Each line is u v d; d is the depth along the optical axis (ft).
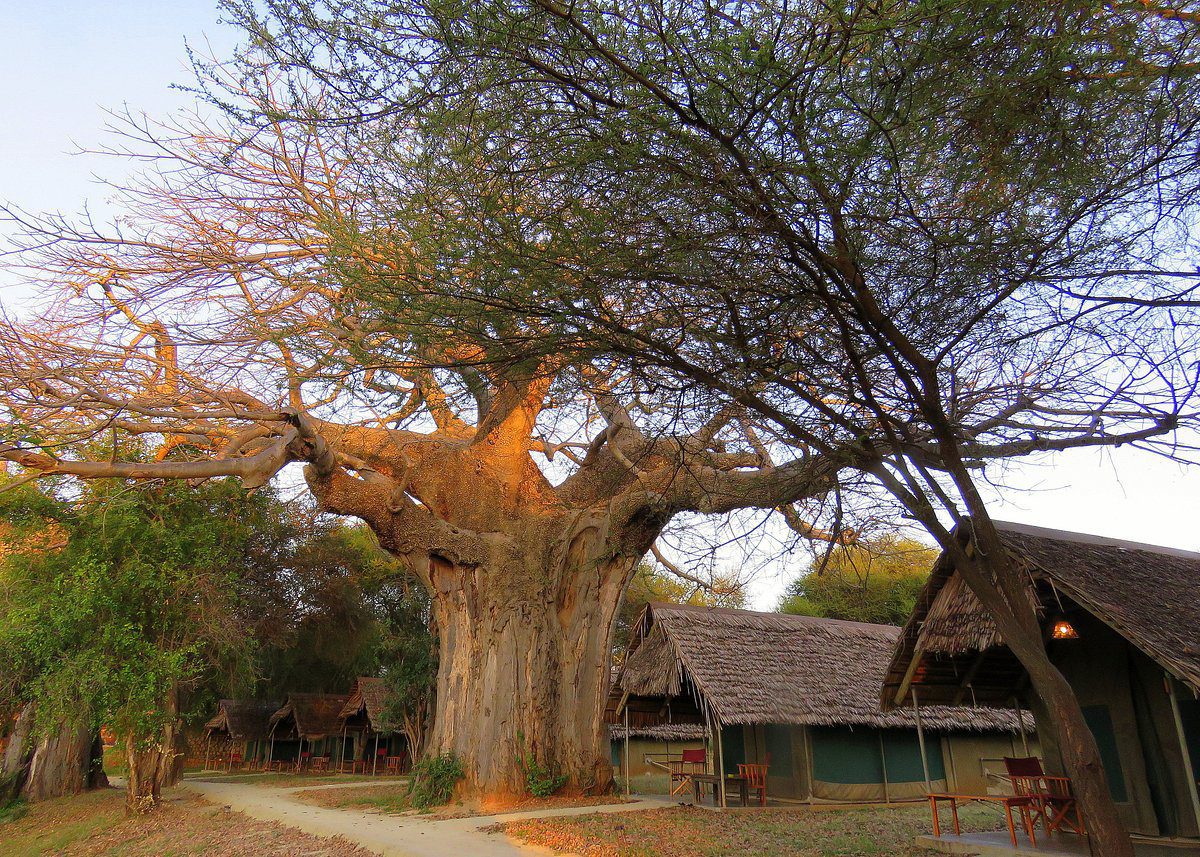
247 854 39.75
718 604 66.03
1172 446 19.83
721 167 17.35
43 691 53.36
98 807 69.36
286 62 17.35
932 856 32.24
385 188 19.36
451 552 53.16
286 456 41.88
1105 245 19.86
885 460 22.27
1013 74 16.37
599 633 54.65
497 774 49.60
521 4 15.98
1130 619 26.89
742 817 45.57
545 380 23.08
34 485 56.85
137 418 33.30
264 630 92.68
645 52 16.40
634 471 47.03
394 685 93.71
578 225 17.98
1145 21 16.74
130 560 56.13
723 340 19.53
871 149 16.87
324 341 22.89
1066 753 19.69
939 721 58.49
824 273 19.58
